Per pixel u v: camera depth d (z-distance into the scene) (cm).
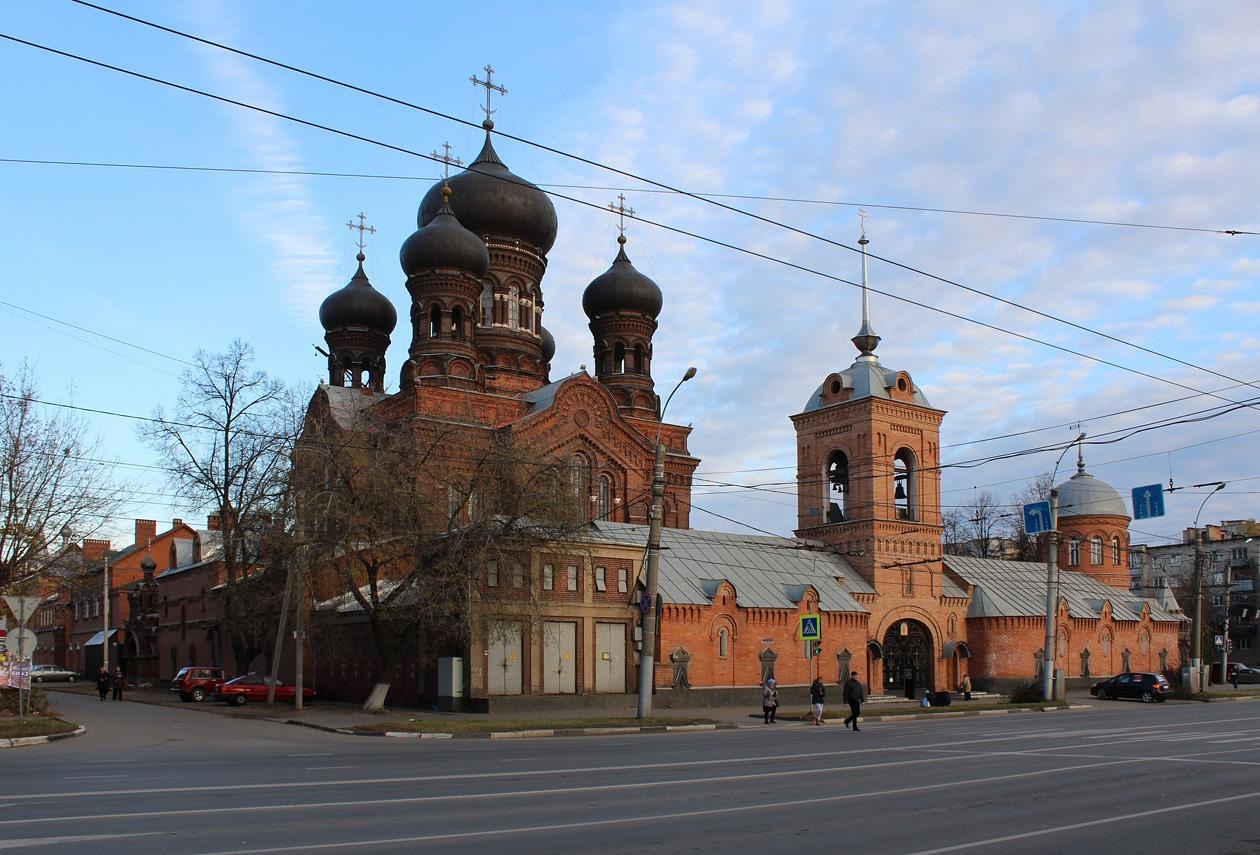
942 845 1373
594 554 5050
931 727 3872
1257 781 2078
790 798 1783
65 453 4759
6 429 4631
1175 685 7856
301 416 5312
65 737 3206
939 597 6806
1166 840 1440
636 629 5141
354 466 4219
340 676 5609
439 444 4300
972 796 1833
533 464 4328
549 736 3478
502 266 7100
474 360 6494
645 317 7656
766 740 3194
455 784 1933
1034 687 6378
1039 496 11038
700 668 5344
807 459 6988
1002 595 7188
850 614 6106
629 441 6688
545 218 7269
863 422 6650
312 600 4978
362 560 4375
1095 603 7750
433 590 4034
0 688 4031
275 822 1480
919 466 6825
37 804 1645
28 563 4822
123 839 1337
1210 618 11950
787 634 5775
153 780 1989
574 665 4878
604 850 1307
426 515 4122
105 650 7206
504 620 4378
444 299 6481
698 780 2023
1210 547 13662
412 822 1490
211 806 1630
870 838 1417
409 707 4831
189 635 7875
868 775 2134
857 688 3800
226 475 5653
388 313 7938
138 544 10412
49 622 11694
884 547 6544
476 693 4516
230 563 5644
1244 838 1460
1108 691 6494
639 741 3167
